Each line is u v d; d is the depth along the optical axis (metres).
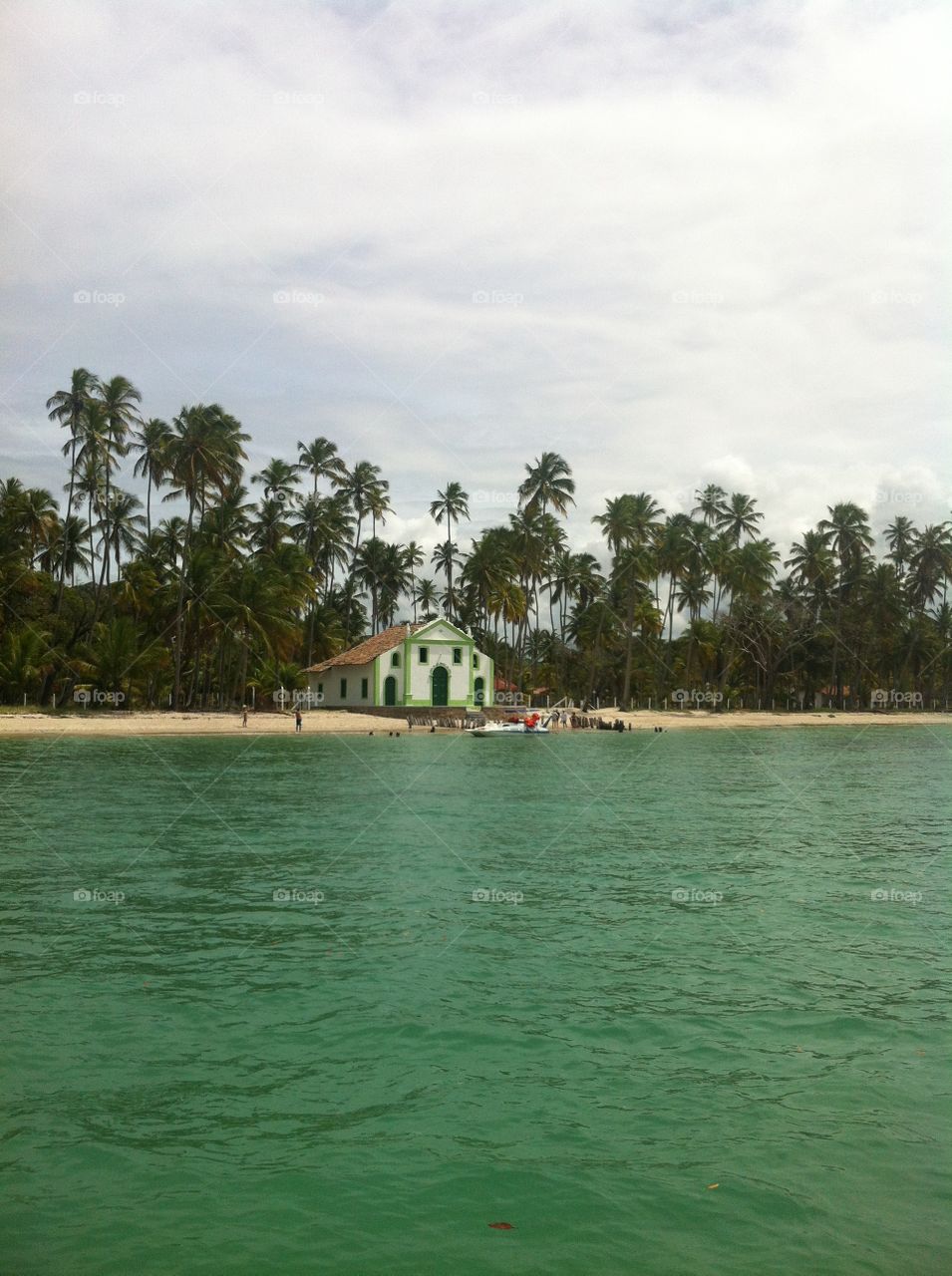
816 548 118.19
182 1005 11.91
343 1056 10.35
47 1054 10.34
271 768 45.62
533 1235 7.06
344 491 110.00
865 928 16.03
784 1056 10.45
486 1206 7.44
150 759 49.34
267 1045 10.65
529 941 15.02
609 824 28.17
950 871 21.09
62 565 80.31
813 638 121.19
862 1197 7.59
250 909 16.97
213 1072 9.93
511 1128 8.73
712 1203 7.48
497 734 74.31
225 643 81.62
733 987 12.80
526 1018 11.55
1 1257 6.76
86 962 13.71
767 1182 7.80
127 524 83.69
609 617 110.00
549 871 20.73
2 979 12.90
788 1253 6.84
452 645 87.31
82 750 54.25
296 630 79.75
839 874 20.69
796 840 25.48
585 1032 11.10
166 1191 7.64
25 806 30.31
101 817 28.09
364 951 14.38
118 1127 8.70
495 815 29.75
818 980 13.16
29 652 73.94
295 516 101.62
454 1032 11.05
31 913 16.59
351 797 34.03
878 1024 11.44
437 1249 6.87
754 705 131.00
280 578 84.62
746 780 43.53
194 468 78.06
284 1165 8.05
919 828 27.88
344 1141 8.45
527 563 99.69
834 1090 9.59
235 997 12.22
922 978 13.27
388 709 83.50
